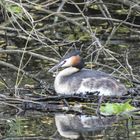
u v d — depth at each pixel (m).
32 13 22.70
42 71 18.12
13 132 13.55
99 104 14.70
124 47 20.28
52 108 14.98
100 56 19.41
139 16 23.09
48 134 13.38
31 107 15.08
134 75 16.94
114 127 13.81
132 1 21.05
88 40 20.89
